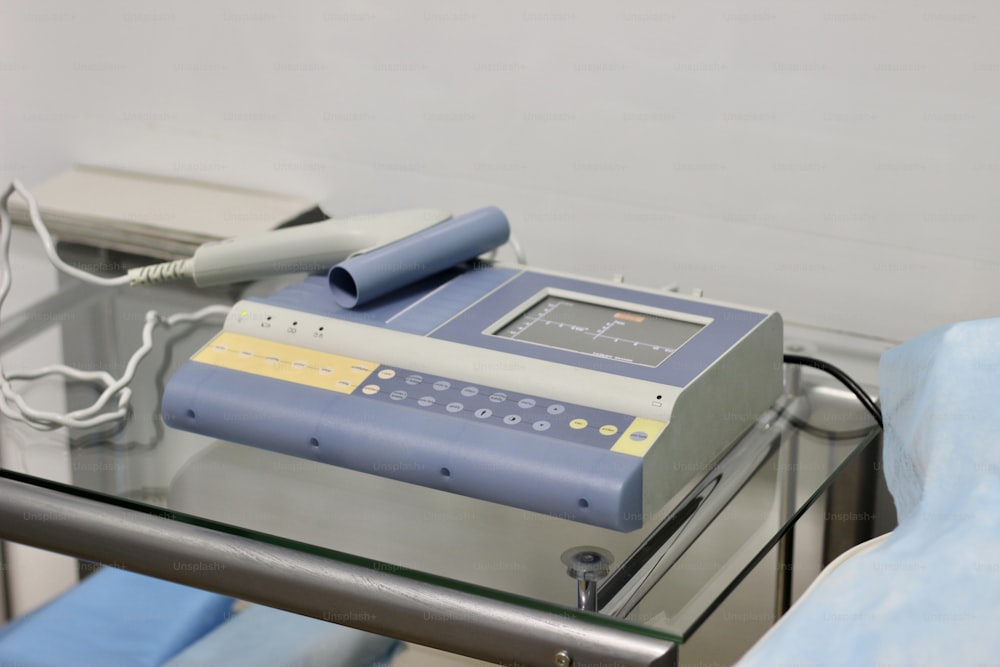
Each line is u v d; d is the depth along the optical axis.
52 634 1.17
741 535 0.88
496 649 0.83
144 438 1.01
